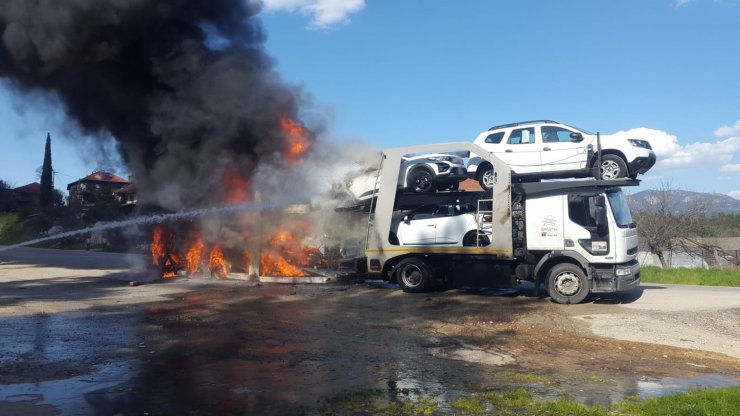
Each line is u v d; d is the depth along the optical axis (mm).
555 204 12000
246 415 5070
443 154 13859
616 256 11422
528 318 10234
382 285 15023
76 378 6227
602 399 5551
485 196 12914
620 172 12297
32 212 45156
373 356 7402
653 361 7277
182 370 6590
